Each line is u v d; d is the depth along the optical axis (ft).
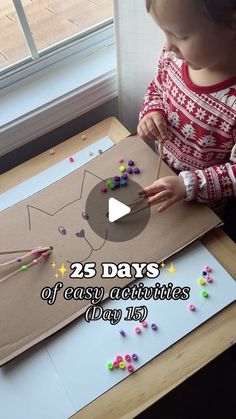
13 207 2.44
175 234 2.25
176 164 2.81
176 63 2.51
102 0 3.18
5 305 2.10
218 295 2.10
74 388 1.92
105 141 2.81
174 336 2.01
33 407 1.89
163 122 2.62
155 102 2.72
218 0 1.76
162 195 2.31
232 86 2.28
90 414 1.85
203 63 2.10
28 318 2.06
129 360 1.96
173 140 2.73
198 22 1.87
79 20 3.14
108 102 3.37
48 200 2.44
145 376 1.92
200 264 2.20
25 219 2.39
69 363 1.98
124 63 2.89
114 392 1.90
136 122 3.40
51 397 1.91
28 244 2.29
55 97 2.98
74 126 3.37
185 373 1.92
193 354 1.96
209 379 3.36
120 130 2.84
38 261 2.22
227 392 3.31
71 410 1.87
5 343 1.99
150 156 2.56
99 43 3.19
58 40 3.09
